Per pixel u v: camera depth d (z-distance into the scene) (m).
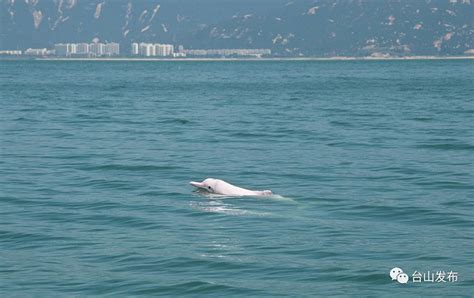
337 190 43.91
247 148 62.06
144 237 33.12
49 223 36.00
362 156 57.25
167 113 99.25
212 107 111.69
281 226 35.00
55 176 49.09
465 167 51.81
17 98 134.88
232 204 39.94
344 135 71.25
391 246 31.33
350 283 26.72
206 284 26.75
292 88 181.62
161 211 38.34
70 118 91.00
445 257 29.61
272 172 50.25
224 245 31.61
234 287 26.41
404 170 50.72
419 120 86.50
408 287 26.23
